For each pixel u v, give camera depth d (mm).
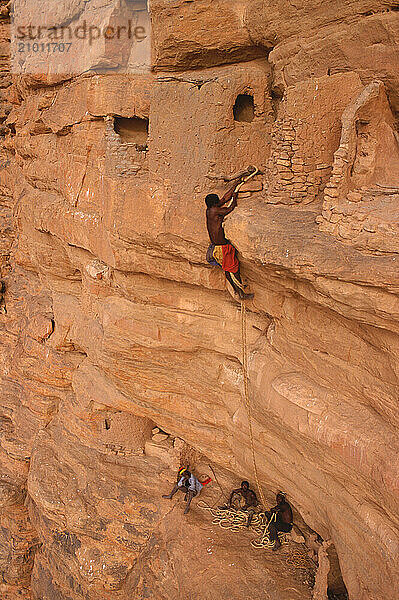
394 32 7184
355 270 6246
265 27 8711
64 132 12914
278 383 8414
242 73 8430
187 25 9422
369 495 7289
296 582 9555
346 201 7043
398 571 6801
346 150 7020
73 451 13664
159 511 11750
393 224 6188
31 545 15055
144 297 10828
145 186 9453
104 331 11336
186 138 8773
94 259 12297
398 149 7797
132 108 10531
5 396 16625
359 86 7707
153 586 10797
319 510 8656
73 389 14070
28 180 15570
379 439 7016
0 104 18891
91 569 11961
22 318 17062
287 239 7012
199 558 10320
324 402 7855
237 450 10438
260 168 8852
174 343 10586
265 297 8703
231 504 11453
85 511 12367
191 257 9180
